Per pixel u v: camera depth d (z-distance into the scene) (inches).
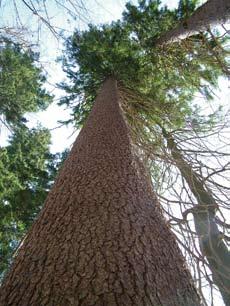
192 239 174.6
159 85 336.5
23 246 84.4
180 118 321.7
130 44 326.3
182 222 178.5
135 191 103.7
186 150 259.0
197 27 275.7
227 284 168.6
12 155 365.7
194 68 337.7
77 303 58.4
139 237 79.3
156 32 336.8
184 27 285.3
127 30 334.3
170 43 331.9
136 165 130.5
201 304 72.6
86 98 340.8
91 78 328.2
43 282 64.9
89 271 66.1
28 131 380.8
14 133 376.5
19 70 343.6
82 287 62.0
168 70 341.7
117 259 69.9
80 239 76.3
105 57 310.7
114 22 331.6
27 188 365.7
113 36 329.4
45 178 379.2
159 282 67.6
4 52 328.8
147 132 325.1
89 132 156.3
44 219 91.7
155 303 61.6
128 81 322.3
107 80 314.0
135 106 335.3
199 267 157.1
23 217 353.1
